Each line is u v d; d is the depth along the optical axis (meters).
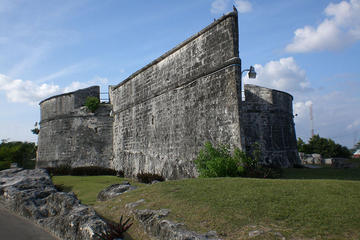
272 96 21.61
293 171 16.28
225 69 11.42
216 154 10.95
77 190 14.44
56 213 9.28
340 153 36.56
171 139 14.50
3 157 35.66
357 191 6.52
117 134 21.72
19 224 8.90
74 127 23.69
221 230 5.64
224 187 7.96
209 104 12.10
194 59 13.26
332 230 5.05
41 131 27.27
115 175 20.91
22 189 12.86
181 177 13.31
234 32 11.32
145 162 17.00
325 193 6.55
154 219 6.64
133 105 19.17
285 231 5.23
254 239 5.12
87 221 7.00
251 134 20.17
